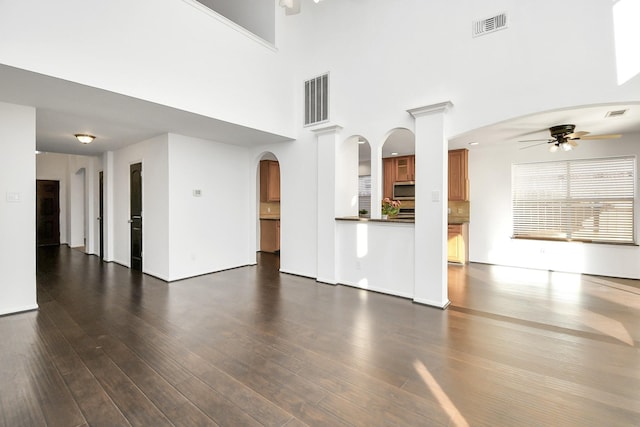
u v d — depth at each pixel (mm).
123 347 2445
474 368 2146
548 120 3455
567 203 5105
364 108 4180
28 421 1613
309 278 4762
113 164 5855
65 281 4500
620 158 4664
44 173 8188
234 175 5457
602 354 2340
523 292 3984
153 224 4781
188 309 3338
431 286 3479
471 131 3385
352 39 4297
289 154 5059
